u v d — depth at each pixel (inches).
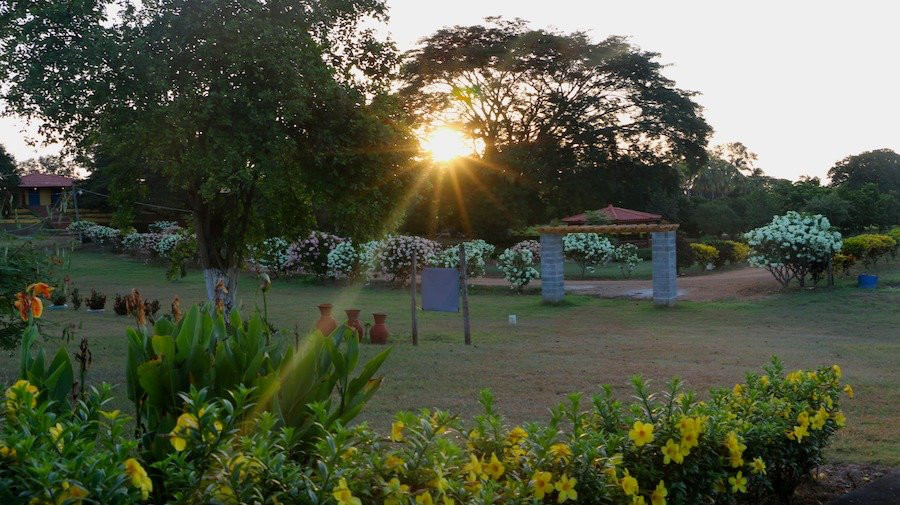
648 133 2006.6
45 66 482.6
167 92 502.6
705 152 2059.5
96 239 1807.3
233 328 150.5
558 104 1999.3
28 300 193.9
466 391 371.9
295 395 139.3
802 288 879.7
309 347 142.4
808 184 1838.1
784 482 193.0
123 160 569.0
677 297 908.6
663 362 469.4
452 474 114.8
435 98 1923.0
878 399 344.5
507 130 2060.8
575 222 1747.0
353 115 544.1
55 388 128.7
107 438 101.3
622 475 136.6
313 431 134.3
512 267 1042.7
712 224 2149.4
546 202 2078.0
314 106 539.5
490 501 107.3
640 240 1987.0
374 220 574.2
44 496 81.1
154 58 493.7
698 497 151.4
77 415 121.6
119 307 746.8
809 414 195.5
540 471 126.3
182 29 498.3
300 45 519.8
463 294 568.1
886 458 240.1
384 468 108.5
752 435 171.6
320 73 523.5
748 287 924.6
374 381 149.9
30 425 94.2
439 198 1884.8
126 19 503.8
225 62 504.1
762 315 761.0
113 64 487.8
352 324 582.2
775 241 868.0
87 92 485.7
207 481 96.0
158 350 127.5
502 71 1939.0
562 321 745.6
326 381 144.8
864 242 987.9
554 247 892.6
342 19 571.2
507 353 512.1
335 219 569.0
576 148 2037.4
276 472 98.0
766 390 205.9
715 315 773.9
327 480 99.3
